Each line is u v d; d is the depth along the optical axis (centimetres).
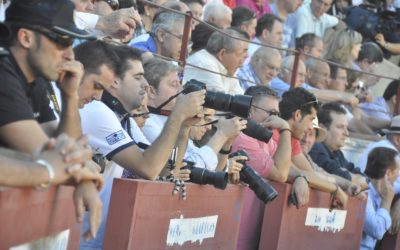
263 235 1798
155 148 1322
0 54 961
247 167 1575
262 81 2291
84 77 1289
